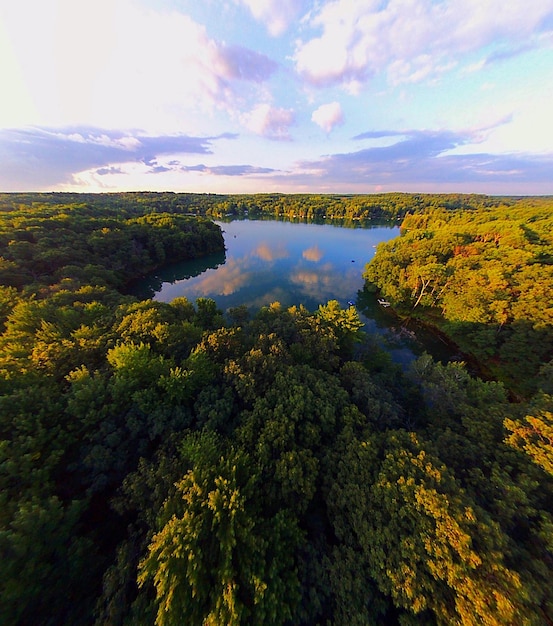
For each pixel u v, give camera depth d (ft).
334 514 57.57
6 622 40.42
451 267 201.98
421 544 44.42
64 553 50.06
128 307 137.59
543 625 35.27
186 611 40.86
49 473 61.26
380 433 70.95
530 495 50.78
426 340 182.19
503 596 36.29
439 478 50.57
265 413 74.64
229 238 486.79
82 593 48.91
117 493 67.21
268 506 58.54
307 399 77.30
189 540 44.62
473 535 42.98
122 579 46.73
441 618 39.32
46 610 45.11
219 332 112.98
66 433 68.08
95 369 92.89
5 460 57.00
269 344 112.06
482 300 156.76
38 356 87.66
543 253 194.08
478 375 147.74
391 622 44.75
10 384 75.97
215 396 83.41
